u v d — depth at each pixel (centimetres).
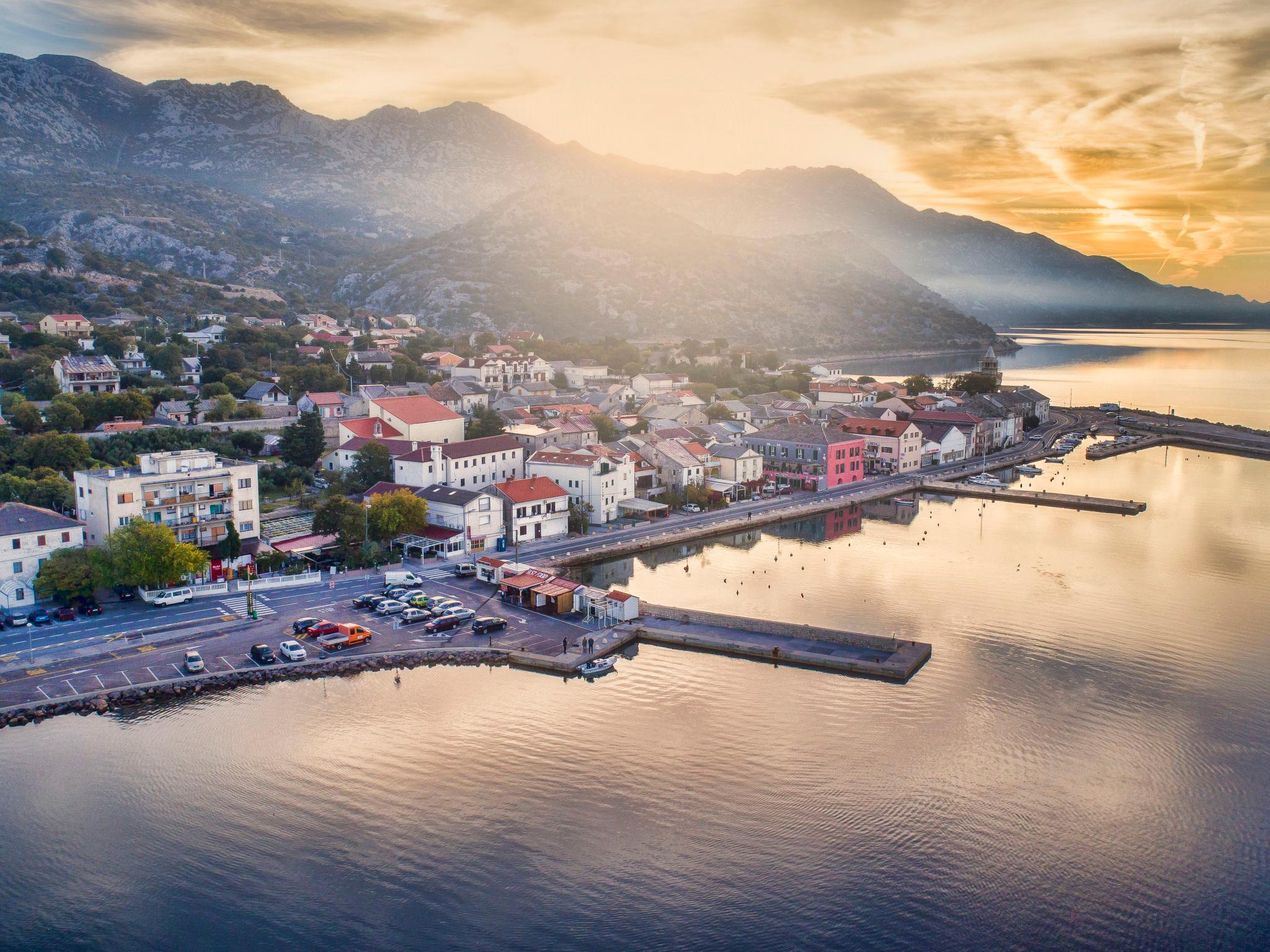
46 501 15538
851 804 8406
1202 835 8000
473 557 15388
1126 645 11994
